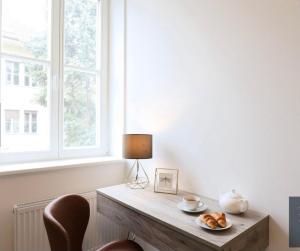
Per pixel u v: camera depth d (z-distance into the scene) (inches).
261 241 54.3
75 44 97.3
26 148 85.3
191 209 58.4
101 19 103.7
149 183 85.3
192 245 47.8
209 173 69.3
